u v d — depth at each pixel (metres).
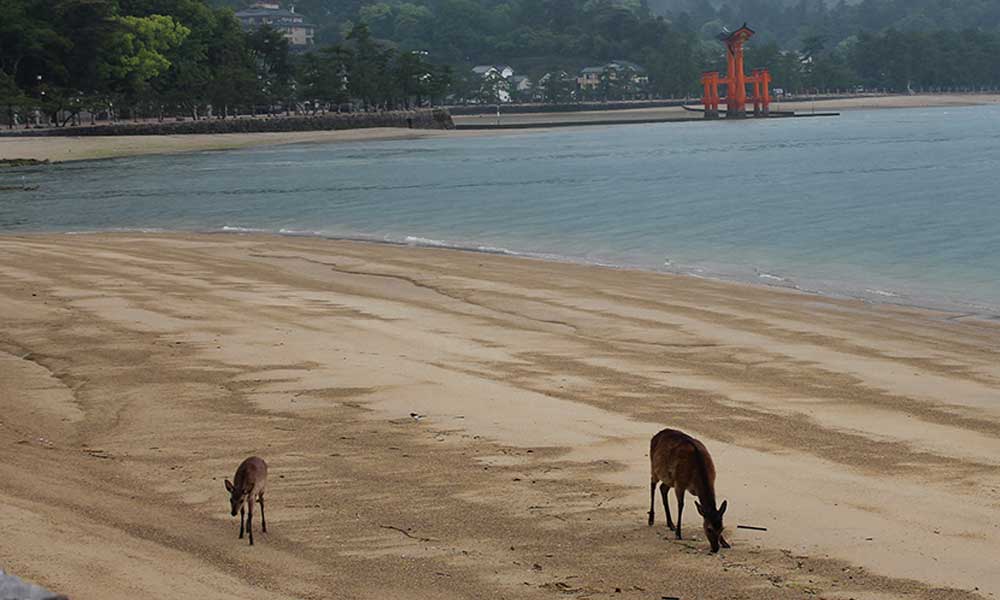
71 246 46.19
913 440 18.88
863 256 45.03
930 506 15.48
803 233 52.53
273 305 31.66
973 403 21.55
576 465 17.31
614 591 12.66
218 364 24.16
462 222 59.19
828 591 12.69
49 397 21.70
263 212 65.94
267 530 14.52
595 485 16.38
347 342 26.64
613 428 19.38
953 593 12.64
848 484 16.42
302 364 24.12
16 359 24.86
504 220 59.84
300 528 14.62
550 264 42.38
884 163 97.94
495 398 21.36
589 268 41.31
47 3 168.38
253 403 21.08
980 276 39.66
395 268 40.38
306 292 34.34
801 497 15.85
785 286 37.66
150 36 177.88
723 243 49.59
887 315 31.75
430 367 24.00
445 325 29.28
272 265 40.88
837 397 22.05
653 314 31.31
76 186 86.00
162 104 176.00
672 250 47.59
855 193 71.25
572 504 15.58
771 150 122.25
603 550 13.92
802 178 83.88
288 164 109.44
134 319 29.09
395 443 18.50
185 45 190.12
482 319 30.33
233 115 186.38
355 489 16.22
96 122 167.00
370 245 48.53
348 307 31.66
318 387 22.19
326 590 12.55
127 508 15.09
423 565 13.40
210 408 20.78
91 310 30.33
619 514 15.20
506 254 46.06
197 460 17.64
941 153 109.88
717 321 30.34
